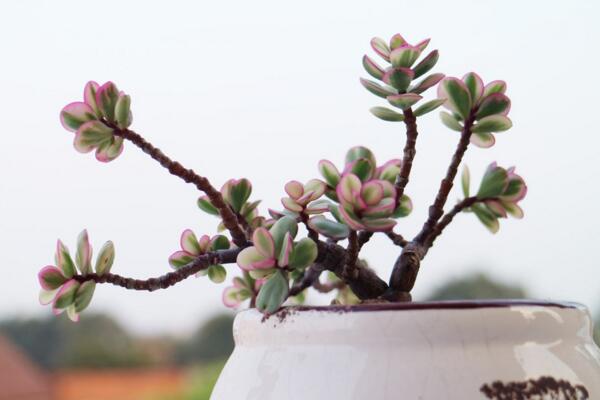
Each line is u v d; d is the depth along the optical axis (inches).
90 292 18.0
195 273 19.1
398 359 16.3
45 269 17.8
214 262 18.5
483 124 18.8
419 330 16.3
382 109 18.7
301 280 20.9
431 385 16.2
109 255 18.0
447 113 19.2
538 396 16.4
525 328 16.6
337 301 21.3
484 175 19.9
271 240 17.3
